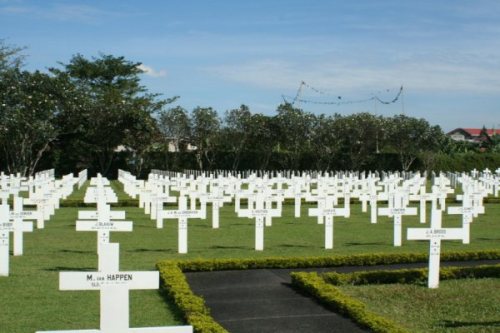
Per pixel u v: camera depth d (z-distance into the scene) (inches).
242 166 2514.8
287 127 2406.5
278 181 1307.8
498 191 1544.0
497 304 449.4
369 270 548.7
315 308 430.9
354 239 773.9
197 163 2514.8
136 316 402.6
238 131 2432.3
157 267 526.3
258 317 409.1
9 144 1977.1
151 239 749.9
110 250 265.4
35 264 569.6
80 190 1519.4
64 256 618.2
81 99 2145.7
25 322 385.4
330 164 2492.6
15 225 609.3
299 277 490.9
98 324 382.9
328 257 580.1
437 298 465.4
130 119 2281.0
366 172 2504.9
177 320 394.0
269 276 532.7
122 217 552.1
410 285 505.7
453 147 2748.5
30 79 1980.8
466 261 619.5
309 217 1018.1
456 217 1037.2
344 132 2395.4
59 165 2363.4
